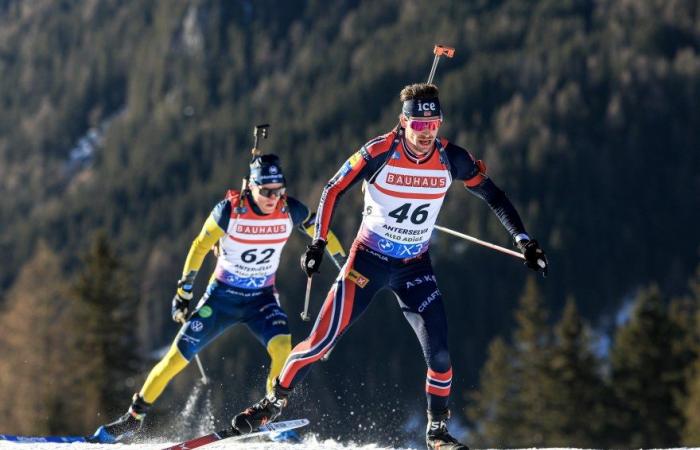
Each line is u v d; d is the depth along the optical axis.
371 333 174.38
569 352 93.69
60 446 17.08
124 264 82.94
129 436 21.31
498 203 16.56
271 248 20.58
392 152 15.62
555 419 93.06
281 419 38.81
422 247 16.41
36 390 82.38
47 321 88.62
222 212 20.03
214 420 34.16
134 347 80.75
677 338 93.62
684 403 88.62
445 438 16.34
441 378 16.16
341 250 20.22
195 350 21.06
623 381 93.06
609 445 92.56
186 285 20.73
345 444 22.59
